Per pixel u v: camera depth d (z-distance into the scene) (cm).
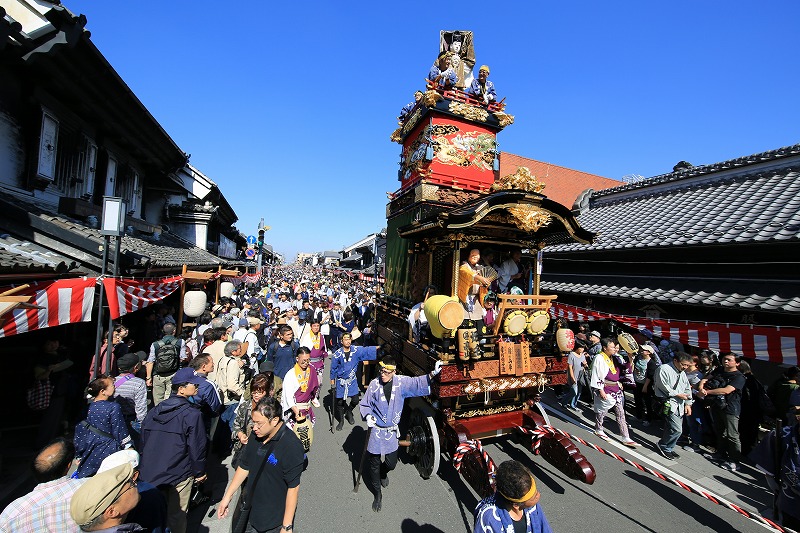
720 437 645
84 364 746
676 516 478
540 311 573
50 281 504
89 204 868
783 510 430
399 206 880
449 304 486
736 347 664
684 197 1242
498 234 676
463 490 519
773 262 773
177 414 378
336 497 498
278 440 319
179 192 1678
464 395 525
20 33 609
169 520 362
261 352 934
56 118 837
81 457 369
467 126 809
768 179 1027
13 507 238
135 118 1035
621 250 1073
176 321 1077
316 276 5794
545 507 486
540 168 2078
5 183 713
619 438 724
